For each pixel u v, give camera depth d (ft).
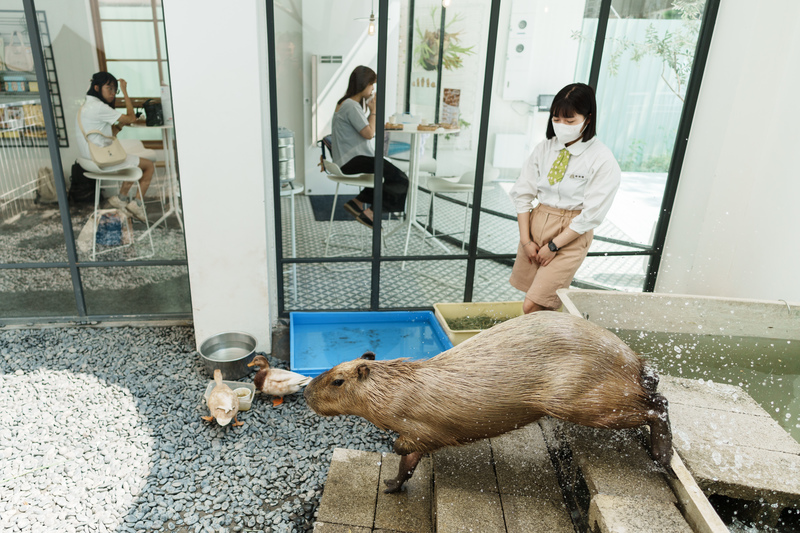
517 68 12.84
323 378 8.00
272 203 12.70
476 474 8.42
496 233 14.52
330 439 10.46
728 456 7.82
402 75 12.57
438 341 13.58
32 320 14.29
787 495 7.23
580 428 8.17
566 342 7.25
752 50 12.25
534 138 13.64
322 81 12.16
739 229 13.51
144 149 13.70
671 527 6.33
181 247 14.58
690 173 13.80
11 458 9.62
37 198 13.66
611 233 14.82
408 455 8.23
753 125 12.66
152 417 10.82
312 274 14.17
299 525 8.50
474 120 13.28
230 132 11.11
